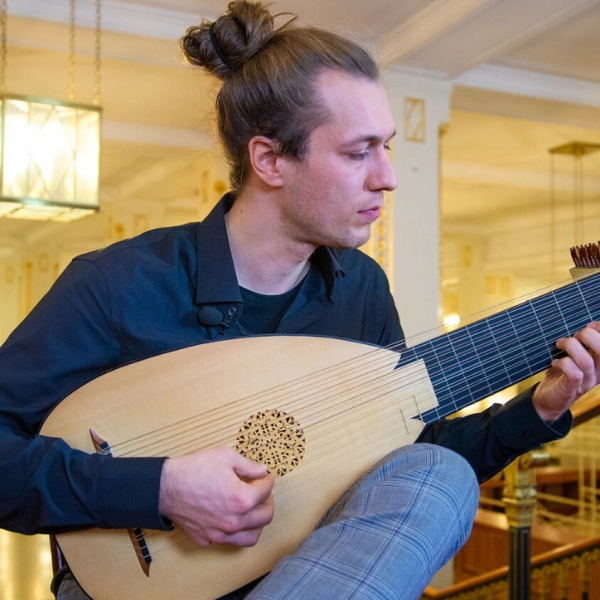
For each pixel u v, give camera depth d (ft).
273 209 4.59
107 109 20.02
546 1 13.07
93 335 4.37
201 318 4.61
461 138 24.98
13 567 18.42
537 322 4.66
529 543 9.59
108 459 3.84
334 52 4.40
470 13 13.51
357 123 4.28
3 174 10.62
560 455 31.71
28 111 10.80
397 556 3.07
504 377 4.59
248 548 4.01
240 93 4.58
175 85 17.85
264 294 4.87
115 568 4.00
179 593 3.95
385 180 4.38
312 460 4.21
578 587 14.03
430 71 16.75
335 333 5.02
